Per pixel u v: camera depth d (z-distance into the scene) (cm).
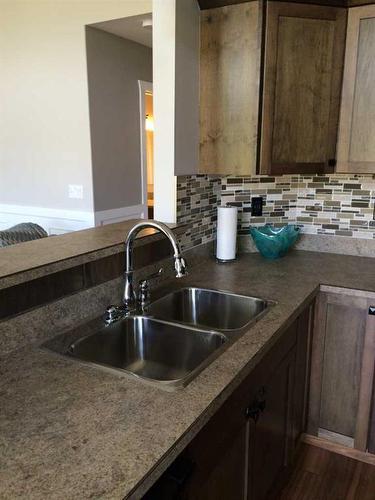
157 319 152
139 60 393
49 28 345
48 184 379
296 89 196
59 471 77
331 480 192
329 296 194
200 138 211
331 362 200
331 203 239
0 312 119
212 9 196
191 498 99
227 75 199
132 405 98
